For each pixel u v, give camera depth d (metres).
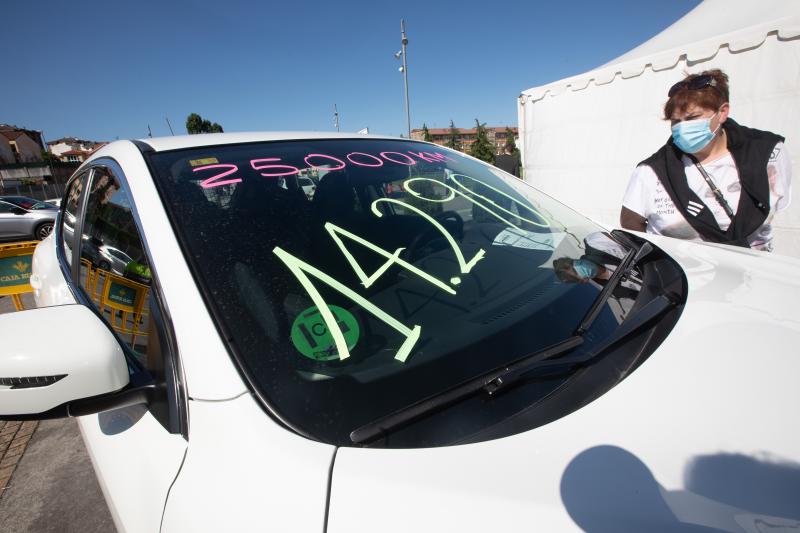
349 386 0.77
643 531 0.52
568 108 4.93
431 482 0.60
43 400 0.76
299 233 1.05
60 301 1.63
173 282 0.86
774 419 0.65
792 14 3.34
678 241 1.49
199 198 1.03
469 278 1.10
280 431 0.69
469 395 0.76
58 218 2.15
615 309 1.03
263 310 0.85
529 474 0.60
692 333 0.86
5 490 2.08
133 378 0.97
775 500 0.55
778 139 2.02
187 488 0.68
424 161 1.62
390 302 0.96
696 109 1.94
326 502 0.59
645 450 0.62
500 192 1.59
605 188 4.70
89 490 2.03
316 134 1.58
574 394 0.75
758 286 1.07
